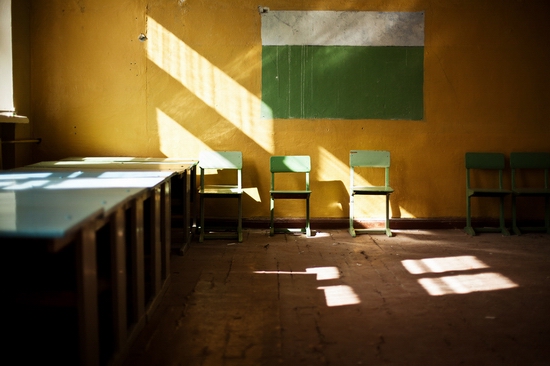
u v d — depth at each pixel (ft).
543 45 19.01
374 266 14.11
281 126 18.81
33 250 6.26
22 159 17.87
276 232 18.31
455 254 15.48
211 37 18.52
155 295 10.74
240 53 18.58
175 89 18.62
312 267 14.01
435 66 18.88
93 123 18.66
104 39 18.44
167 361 8.25
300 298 11.43
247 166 18.89
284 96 18.74
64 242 5.60
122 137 18.74
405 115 18.95
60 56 18.42
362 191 17.84
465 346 8.90
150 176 11.26
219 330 9.58
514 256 15.28
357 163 18.54
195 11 18.45
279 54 18.63
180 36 18.51
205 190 17.65
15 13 17.20
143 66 18.54
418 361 8.32
